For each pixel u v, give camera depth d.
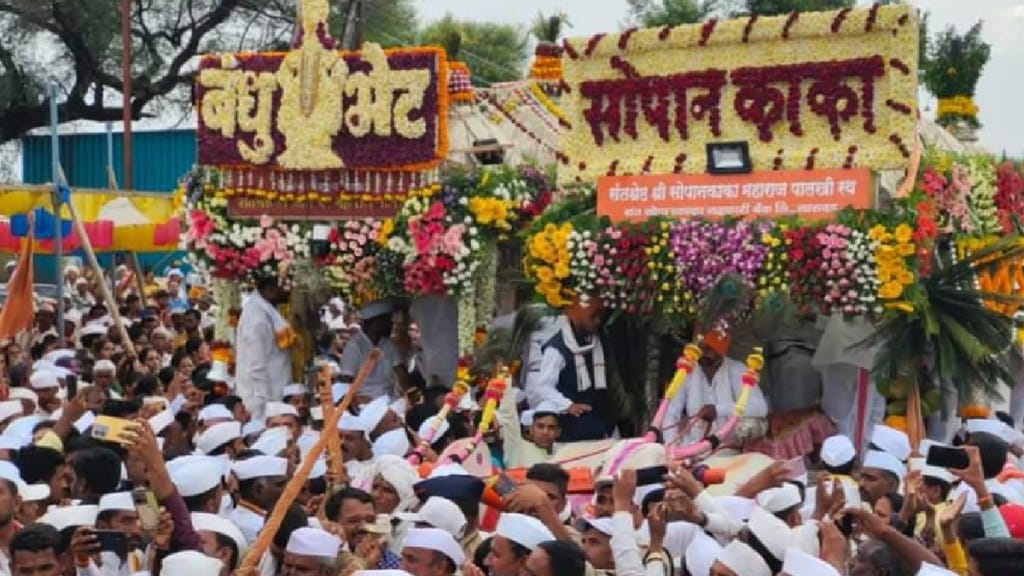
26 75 41.66
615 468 12.09
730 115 14.91
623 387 15.05
